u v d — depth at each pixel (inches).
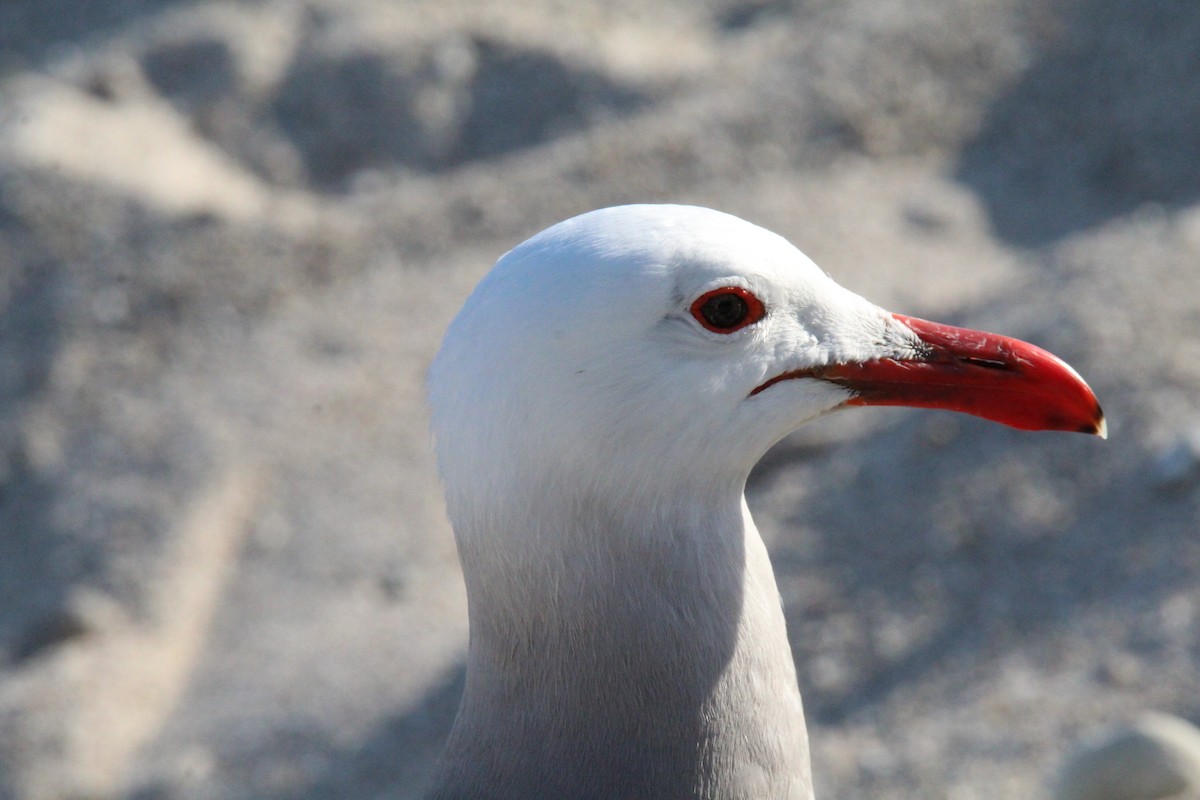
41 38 827.4
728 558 176.1
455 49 762.2
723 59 745.6
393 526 510.9
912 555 420.8
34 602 513.0
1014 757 346.9
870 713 379.6
